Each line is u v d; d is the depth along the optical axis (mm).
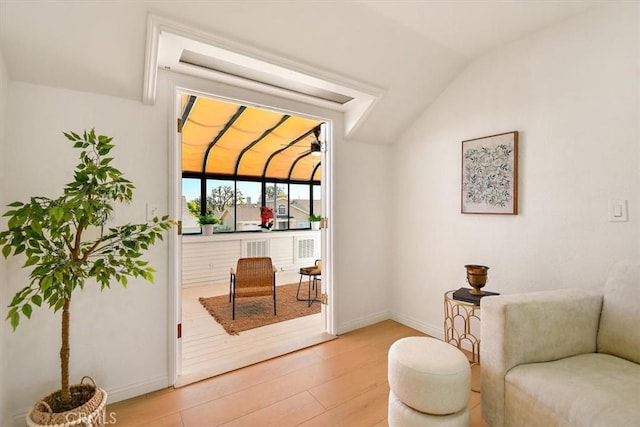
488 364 1472
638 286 1442
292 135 4551
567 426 1124
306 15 1791
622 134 1735
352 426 1636
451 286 2656
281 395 1909
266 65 2002
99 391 1503
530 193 2131
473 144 2457
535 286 2102
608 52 1784
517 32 2107
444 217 2709
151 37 1596
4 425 1499
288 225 6285
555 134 2008
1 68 1443
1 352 1463
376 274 3152
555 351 1464
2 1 1326
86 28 1511
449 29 2064
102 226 1571
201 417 1703
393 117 2820
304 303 4008
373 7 1819
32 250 1252
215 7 1620
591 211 1850
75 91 1722
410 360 1443
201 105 3336
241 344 2736
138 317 1910
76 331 1735
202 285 5027
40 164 1635
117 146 1840
